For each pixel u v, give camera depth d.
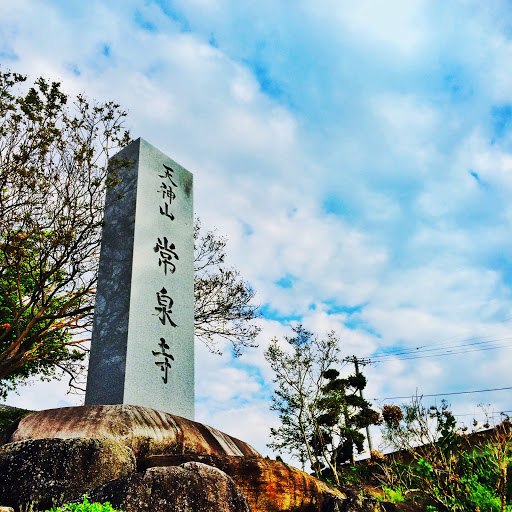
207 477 4.60
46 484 4.66
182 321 8.38
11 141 10.03
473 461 7.55
